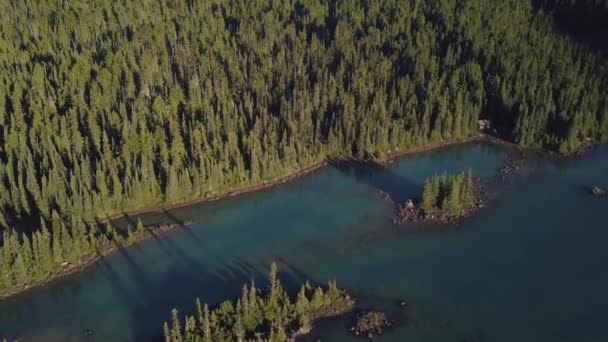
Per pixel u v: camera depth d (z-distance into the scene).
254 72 155.62
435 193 122.38
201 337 85.62
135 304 98.19
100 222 117.69
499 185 132.62
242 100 148.75
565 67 162.12
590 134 150.38
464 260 109.12
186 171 123.62
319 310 95.12
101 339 91.44
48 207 114.12
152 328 93.19
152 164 123.94
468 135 152.75
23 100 139.12
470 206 124.31
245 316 88.94
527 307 98.50
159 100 136.25
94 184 120.69
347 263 107.88
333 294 96.44
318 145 140.00
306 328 90.81
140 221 113.69
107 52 161.38
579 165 140.38
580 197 128.38
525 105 148.38
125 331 92.81
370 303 97.88
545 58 165.38
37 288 101.56
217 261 108.25
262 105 145.38
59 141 125.19
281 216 121.75
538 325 94.88
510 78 158.25
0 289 100.38
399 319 94.88
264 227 118.25
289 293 98.88
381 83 156.62
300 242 113.75
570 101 150.75
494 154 145.62
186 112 140.38
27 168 115.44
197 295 99.75
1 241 108.88
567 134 144.50
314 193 129.62
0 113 132.38
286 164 134.38
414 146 147.62
